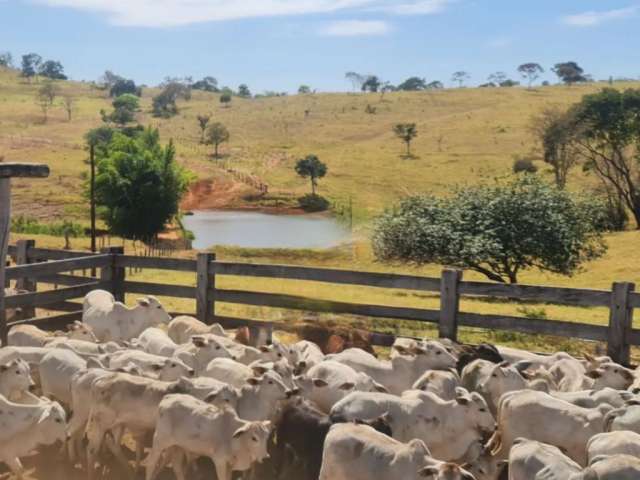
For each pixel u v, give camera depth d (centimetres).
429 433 1003
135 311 1503
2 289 1364
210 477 1043
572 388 1212
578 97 18175
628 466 770
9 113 18612
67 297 1614
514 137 13850
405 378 1230
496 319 1458
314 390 1119
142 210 6750
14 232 6259
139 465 1043
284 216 9550
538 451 838
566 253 3644
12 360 1090
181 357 1247
